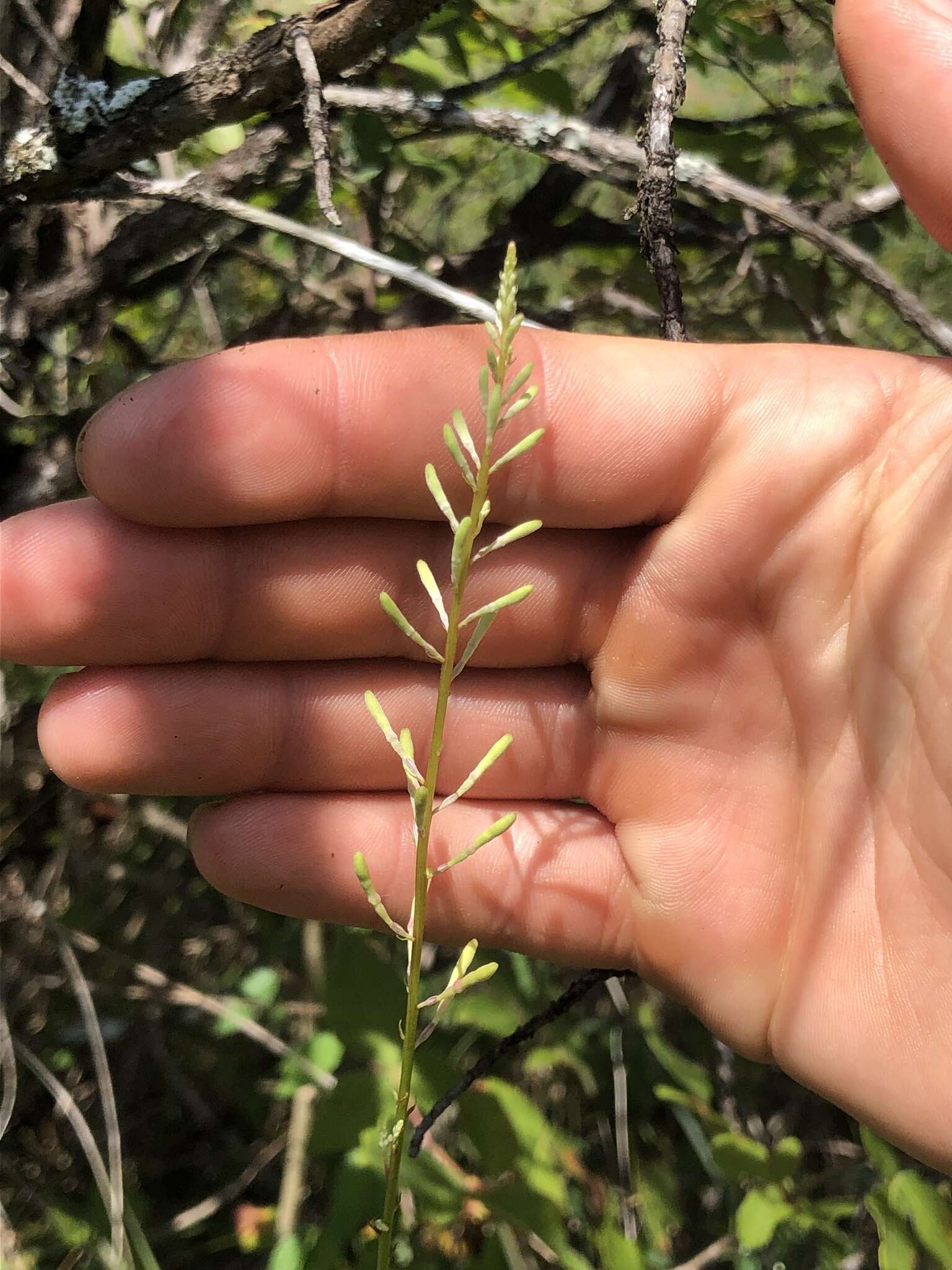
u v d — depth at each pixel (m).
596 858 0.14
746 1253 0.18
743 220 0.19
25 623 0.13
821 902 0.13
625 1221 0.19
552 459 0.13
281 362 0.12
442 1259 0.17
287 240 0.19
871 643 0.12
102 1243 0.17
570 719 0.14
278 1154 0.22
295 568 0.13
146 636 0.13
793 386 0.13
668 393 0.13
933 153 0.11
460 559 0.09
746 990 0.14
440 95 0.17
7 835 0.19
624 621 0.13
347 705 0.14
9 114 0.16
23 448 0.18
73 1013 0.21
